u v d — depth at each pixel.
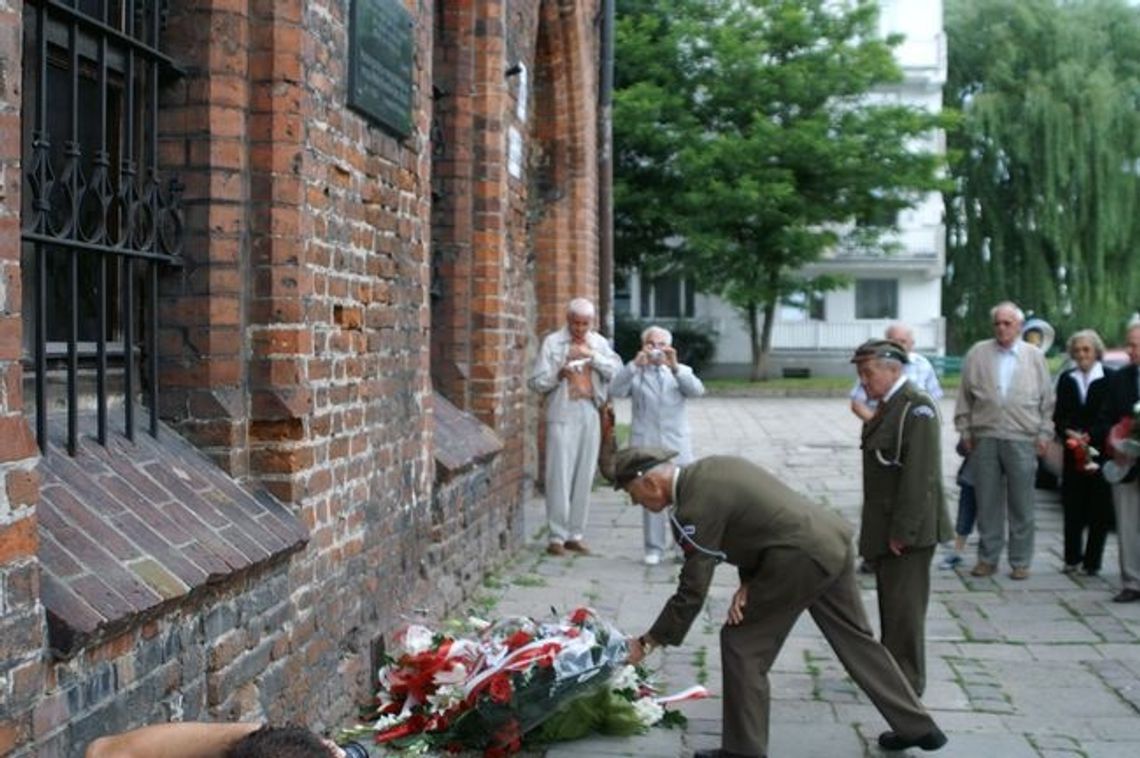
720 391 33.28
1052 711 6.00
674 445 9.56
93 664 3.14
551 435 9.86
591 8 13.71
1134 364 8.71
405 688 5.40
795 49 32.72
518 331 9.91
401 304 6.16
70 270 3.65
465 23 8.52
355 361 5.38
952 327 42.28
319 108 4.86
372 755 5.03
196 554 3.75
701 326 40.09
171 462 4.20
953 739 5.59
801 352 41.59
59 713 2.97
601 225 15.05
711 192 30.91
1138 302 38.75
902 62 40.38
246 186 4.52
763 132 30.84
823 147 30.47
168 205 4.34
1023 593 8.55
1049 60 39.47
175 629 3.62
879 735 5.62
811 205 31.97
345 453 5.24
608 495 13.17
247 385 4.56
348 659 5.32
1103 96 37.78
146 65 4.29
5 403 2.72
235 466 4.47
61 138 3.94
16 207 2.77
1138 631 7.53
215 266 4.42
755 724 4.99
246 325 4.55
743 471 4.95
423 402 6.64
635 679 5.75
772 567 4.90
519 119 9.84
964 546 10.05
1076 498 9.11
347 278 5.26
